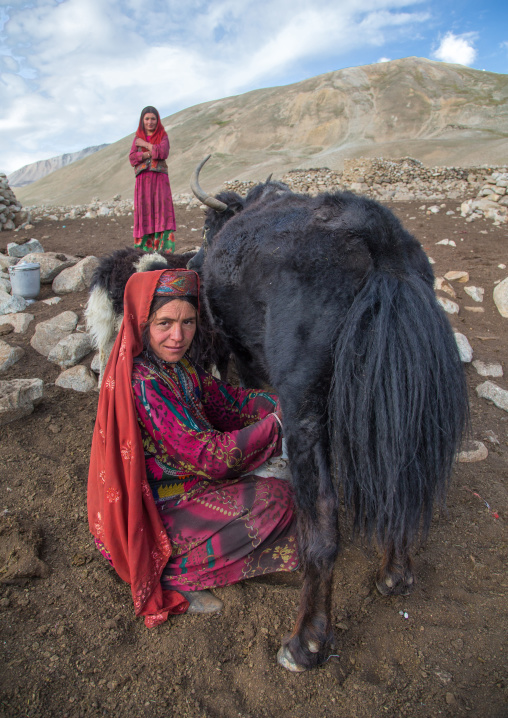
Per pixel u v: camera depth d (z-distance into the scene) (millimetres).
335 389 1516
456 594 1962
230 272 1895
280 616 1877
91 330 3230
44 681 1625
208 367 2830
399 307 1473
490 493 2510
